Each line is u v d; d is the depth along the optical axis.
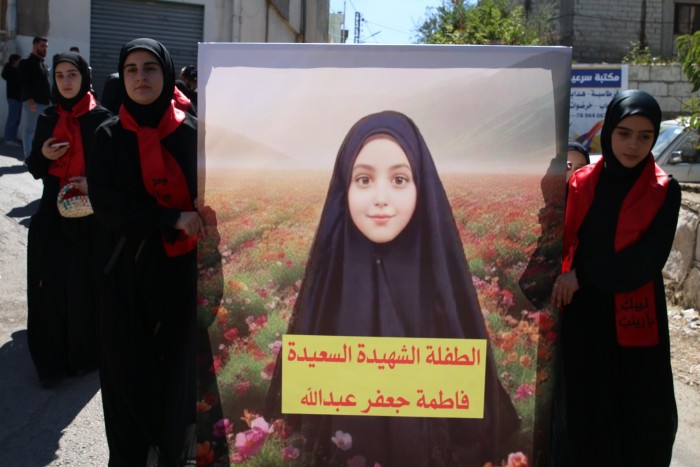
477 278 2.42
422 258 2.41
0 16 13.76
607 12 25.11
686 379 4.86
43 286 4.34
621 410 2.77
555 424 2.82
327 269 2.43
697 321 6.04
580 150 3.74
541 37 23.77
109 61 14.99
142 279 2.96
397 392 2.44
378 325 2.43
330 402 2.46
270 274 2.44
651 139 2.70
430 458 2.46
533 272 2.41
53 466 3.43
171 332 3.02
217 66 2.38
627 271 2.65
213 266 2.45
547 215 2.39
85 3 14.52
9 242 7.22
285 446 2.47
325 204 2.41
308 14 22.64
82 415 4.00
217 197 2.42
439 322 2.42
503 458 2.45
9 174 9.93
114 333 2.96
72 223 4.21
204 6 15.64
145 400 2.99
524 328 2.43
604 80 15.04
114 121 3.00
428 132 2.38
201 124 2.40
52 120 4.35
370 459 2.46
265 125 2.40
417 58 2.36
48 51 14.24
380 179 2.40
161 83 2.97
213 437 2.48
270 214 2.42
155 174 2.93
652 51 25.34
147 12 15.20
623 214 2.70
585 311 2.77
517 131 2.37
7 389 4.30
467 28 18.62
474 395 2.44
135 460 3.07
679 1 25.28
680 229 6.52
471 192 2.39
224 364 2.46
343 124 2.39
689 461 3.75
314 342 2.44
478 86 2.36
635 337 2.73
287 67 2.38
